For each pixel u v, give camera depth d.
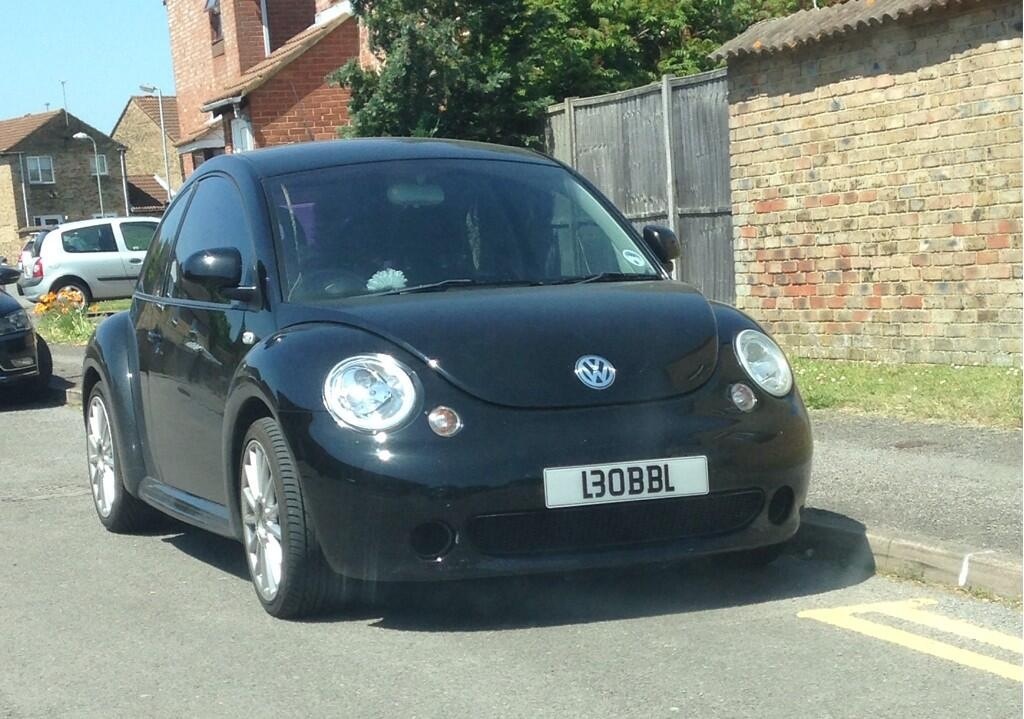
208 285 6.23
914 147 11.48
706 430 5.49
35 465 10.57
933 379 10.58
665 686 4.86
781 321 12.93
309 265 6.21
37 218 88.31
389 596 6.07
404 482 5.22
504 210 6.67
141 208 91.75
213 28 30.97
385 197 6.58
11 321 14.00
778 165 12.78
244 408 5.91
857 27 11.66
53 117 88.56
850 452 8.34
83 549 7.57
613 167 15.32
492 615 5.79
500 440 5.29
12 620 6.18
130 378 7.53
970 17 10.91
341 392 5.39
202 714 4.82
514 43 17.62
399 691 4.93
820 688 4.79
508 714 4.64
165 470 7.18
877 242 11.89
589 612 5.80
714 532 5.57
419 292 6.12
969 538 6.20
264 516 5.86
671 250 7.02
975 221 11.05
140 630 5.90
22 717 4.91
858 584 6.11
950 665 4.98
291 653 5.41
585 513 5.32
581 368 5.49
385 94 17.08
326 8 26.58
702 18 19.97
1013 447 8.21
